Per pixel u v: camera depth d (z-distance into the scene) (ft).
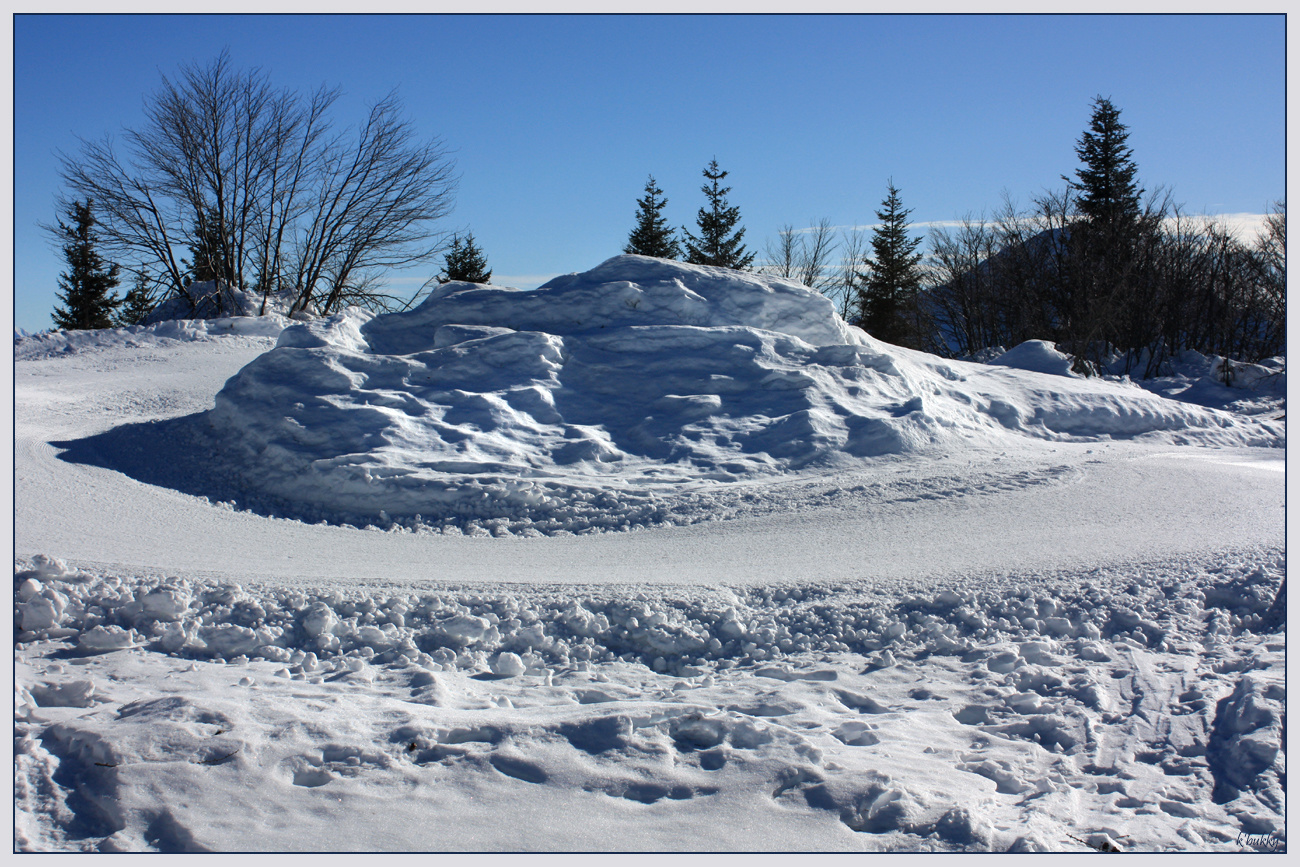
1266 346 143.54
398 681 19.62
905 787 14.52
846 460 49.14
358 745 15.29
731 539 35.04
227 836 12.69
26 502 36.58
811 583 27.25
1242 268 146.41
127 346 98.02
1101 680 19.88
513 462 47.06
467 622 22.81
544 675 21.01
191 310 129.59
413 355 57.11
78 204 132.98
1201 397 101.81
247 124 130.00
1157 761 16.40
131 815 13.08
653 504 41.42
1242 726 16.85
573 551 33.71
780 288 66.74
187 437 52.65
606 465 48.32
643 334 59.52
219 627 22.07
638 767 15.05
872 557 30.81
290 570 28.89
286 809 13.43
